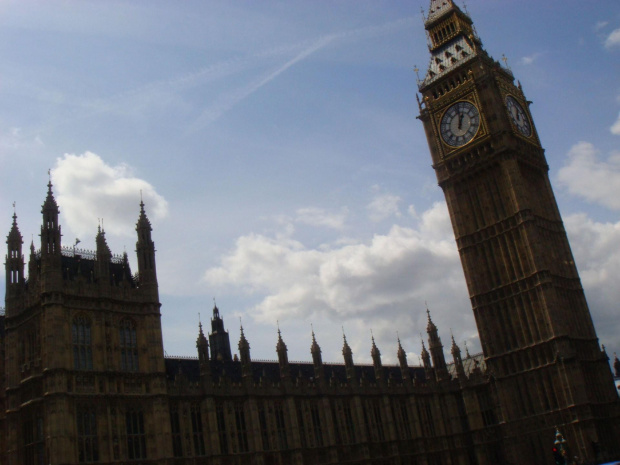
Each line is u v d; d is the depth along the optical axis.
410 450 92.44
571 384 87.56
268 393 78.00
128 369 66.38
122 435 63.16
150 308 69.56
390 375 95.62
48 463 57.97
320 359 86.31
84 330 64.50
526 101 110.00
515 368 93.81
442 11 110.62
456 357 100.88
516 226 96.44
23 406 62.81
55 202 66.31
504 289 96.50
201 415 71.06
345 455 83.62
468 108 102.94
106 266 68.31
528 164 102.12
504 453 92.88
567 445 87.19
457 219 102.62
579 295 98.81
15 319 66.56
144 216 73.31
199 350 73.38
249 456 73.12
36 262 66.44
